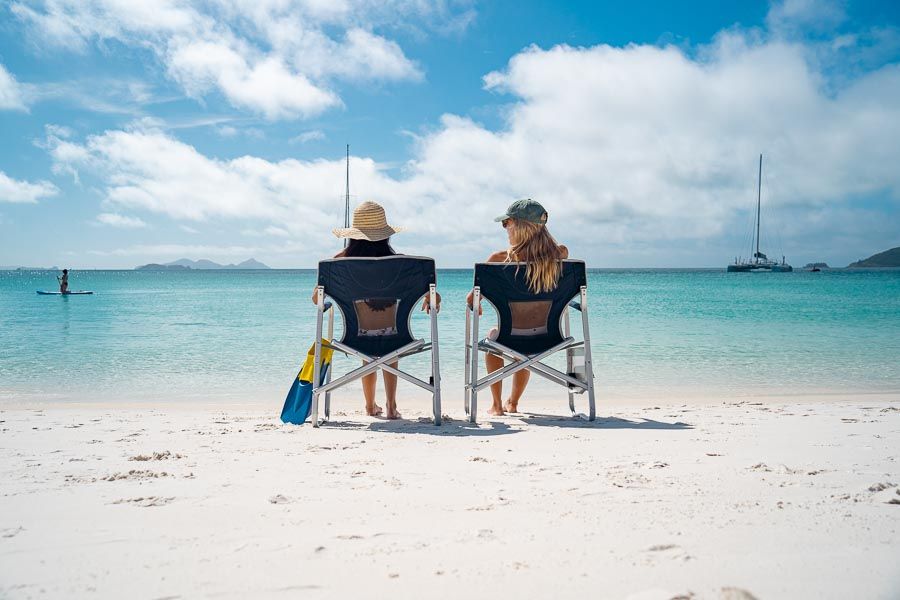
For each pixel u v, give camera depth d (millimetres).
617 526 2287
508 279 5273
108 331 13859
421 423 5074
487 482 3053
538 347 5266
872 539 2082
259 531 2299
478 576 1842
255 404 6359
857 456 3551
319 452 3848
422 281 5227
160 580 1845
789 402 6355
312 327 14898
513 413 5688
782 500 2594
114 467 3432
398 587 1775
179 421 5172
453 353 10180
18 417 5387
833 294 35406
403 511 2553
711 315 18641
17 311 20969
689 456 3613
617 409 5883
